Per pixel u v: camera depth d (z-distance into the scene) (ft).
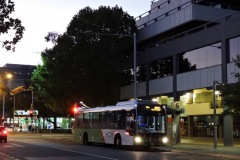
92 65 149.07
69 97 156.87
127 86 162.61
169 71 137.18
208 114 120.37
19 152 86.07
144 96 150.61
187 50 127.54
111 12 155.22
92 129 114.01
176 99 131.64
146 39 155.63
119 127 100.01
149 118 95.20
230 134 106.93
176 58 132.77
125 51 156.76
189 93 128.26
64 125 308.40
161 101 134.82
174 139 113.19
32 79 210.18
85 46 149.59
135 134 93.50
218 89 80.43
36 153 83.46
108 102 159.74
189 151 89.61
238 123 111.34
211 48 117.70
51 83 163.22
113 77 152.35
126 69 164.66
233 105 76.59
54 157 73.46
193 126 130.41
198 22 135.13
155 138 94.63
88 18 156.04
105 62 149.38
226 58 110.73
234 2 143.02
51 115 248.93
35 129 250.78
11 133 226.99
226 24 111.45
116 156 76.64
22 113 268.82
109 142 103.96
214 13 136.56
